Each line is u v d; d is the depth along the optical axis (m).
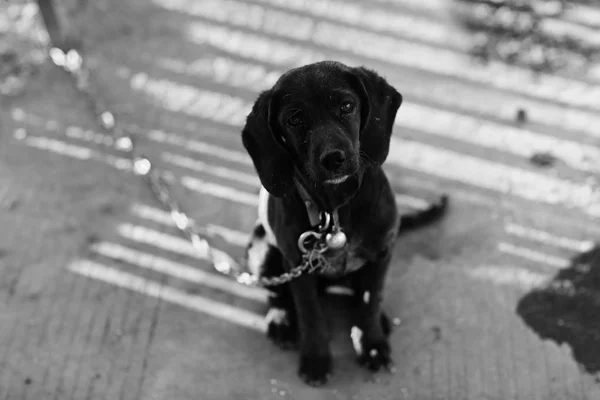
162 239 1.31
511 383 1.11
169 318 1.21
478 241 1.26
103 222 1.33
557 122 1.42
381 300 1.14
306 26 1.64
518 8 1.61
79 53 1.61
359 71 1.02
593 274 1.20
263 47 1.60
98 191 1.38
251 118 1.03
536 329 1.16
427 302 1.20
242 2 1.70
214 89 1.53
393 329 1.18
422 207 1.31
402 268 1.24
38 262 1.28
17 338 1.20
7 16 1.70
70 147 1.45
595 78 1.48
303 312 1.13
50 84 1.56
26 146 1.45
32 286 1.26
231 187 1.37
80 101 1.52
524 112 1.43
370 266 1.12
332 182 0.99
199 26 1.66
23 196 1.37
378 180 1.06
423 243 1.27
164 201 1.34
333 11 1.66
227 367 1.15
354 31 1.62
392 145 1.41
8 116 1.50
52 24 1.57
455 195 1.32
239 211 1.34
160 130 1.46
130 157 1.42
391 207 1.08
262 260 1.17
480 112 1.45
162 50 1.61
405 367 1.14
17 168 1.42
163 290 1.24
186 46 1.61
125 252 1.29
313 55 1.57
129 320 1.21
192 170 1.40
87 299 1.24
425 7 1.65
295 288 1.11
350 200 1.05
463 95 1.48
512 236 1.26
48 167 1.41
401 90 1.49
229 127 1.46
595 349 1.13
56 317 1.22
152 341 1.18
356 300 1.19
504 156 1.37
